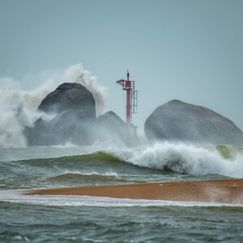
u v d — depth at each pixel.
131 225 52.00
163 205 64.81
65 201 66.50
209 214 59.69
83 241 45.44
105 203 65.44
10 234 46.78
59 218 54.97
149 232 49.16
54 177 98.94
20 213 57.44
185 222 54.38
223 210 62.53
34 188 84.56
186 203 66.62
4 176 101.31
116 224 52.31
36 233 47.66
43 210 59.78
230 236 48.31
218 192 74.12
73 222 52.81
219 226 52.72
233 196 71.94
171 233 48.94
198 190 75.19
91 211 59.84
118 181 97.88
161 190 75.06
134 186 78.38
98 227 50.72
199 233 49.16
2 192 74.56
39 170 114.12
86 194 72.25
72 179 96.81
